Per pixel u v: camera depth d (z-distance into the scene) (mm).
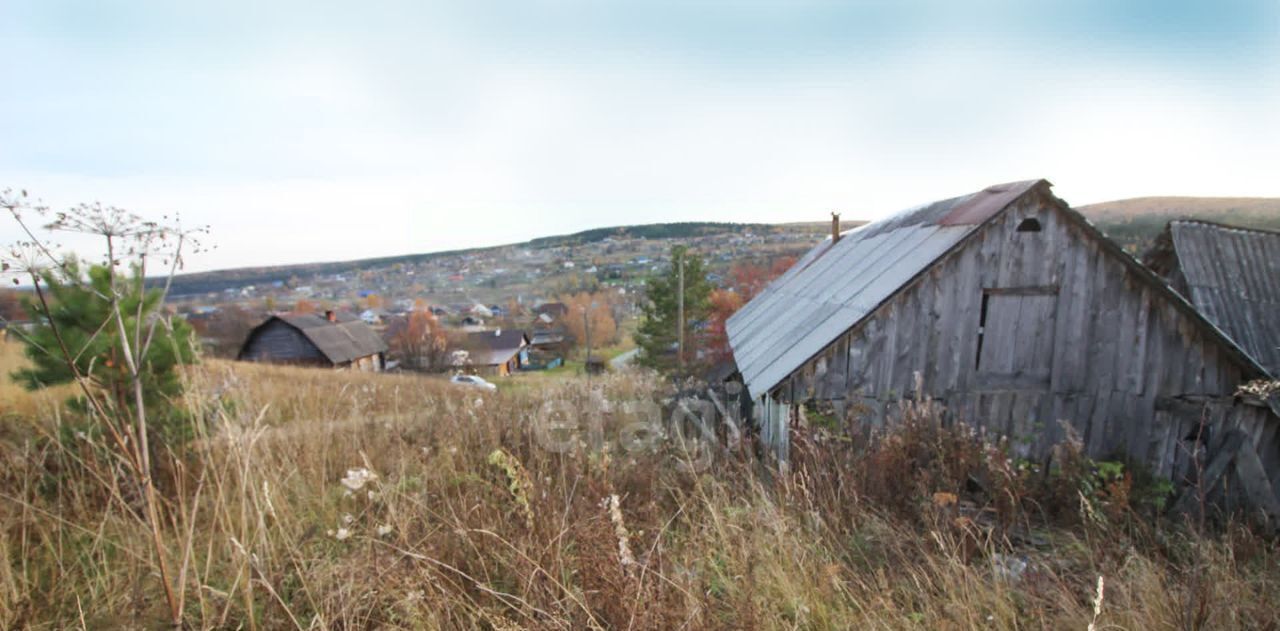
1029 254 6754
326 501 4559
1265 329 8875
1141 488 6516
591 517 3371
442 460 5316
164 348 4652
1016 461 6324
